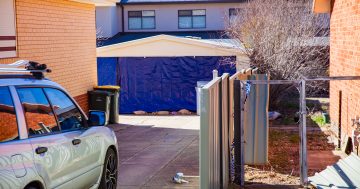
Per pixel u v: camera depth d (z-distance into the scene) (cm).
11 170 642
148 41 2802
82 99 2138
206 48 2756
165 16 3909
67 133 799
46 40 1806
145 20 3934
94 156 870
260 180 1166
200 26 3875
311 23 2636
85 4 2152
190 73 2802
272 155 1448
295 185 1105
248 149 1294
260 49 2523
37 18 1738
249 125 1288
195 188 1087
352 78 1039
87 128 873
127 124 2292
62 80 1942
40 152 704
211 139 866
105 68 2856
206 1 3788
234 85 1118
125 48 2827
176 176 1145
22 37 1638
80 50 2111
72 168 789
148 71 2833
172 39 2781
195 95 2806
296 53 2511
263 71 2514
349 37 1453
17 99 705
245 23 2631
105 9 3800
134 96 2847
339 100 1592
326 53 2688
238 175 1120
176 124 2284
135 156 1455
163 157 1438
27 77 764
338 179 1080
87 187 855
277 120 2236
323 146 1595
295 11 2611
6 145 651
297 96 2953
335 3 1698
